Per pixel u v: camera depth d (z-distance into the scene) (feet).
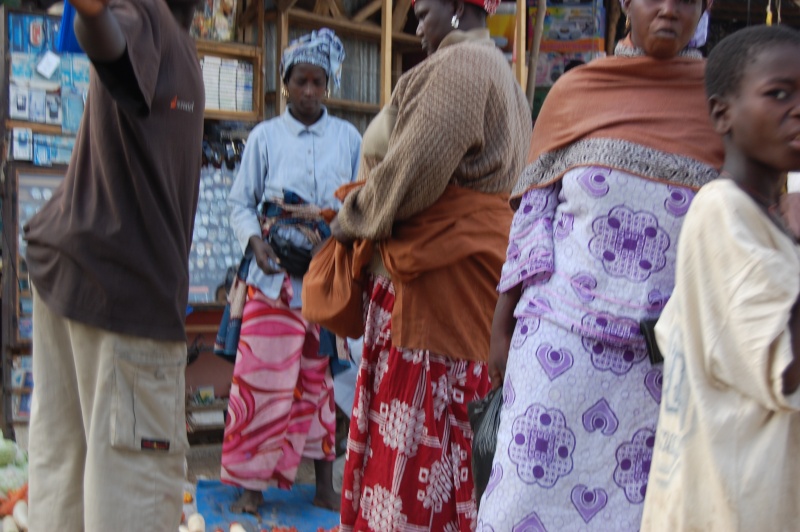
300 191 14.42
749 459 5.44
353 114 19.25
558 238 7.99
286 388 14.01
